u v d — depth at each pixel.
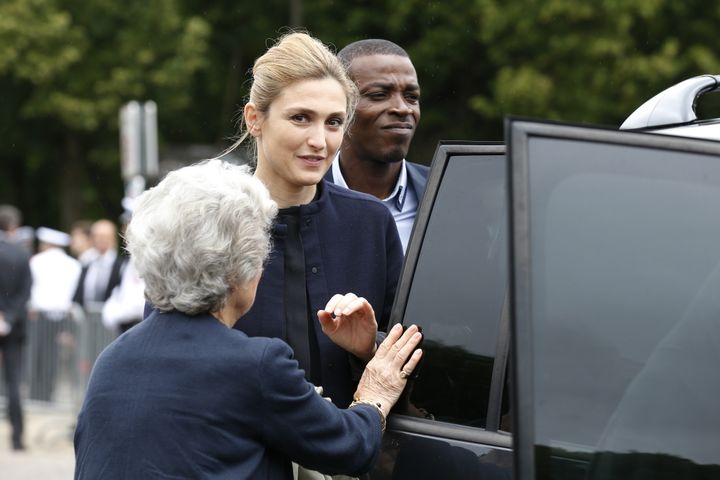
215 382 7.49
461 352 8.09
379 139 11.58
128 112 38.72
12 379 31.72
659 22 56.12
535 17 55.88
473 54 60.59
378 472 8.39
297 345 8.71
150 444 7.43
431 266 8.45
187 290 7.60
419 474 8.09
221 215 7.57
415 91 11.80
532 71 54.91
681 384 6.55
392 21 60.56
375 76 11.55
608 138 6.56
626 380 6.48
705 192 6.75
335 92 8.82
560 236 6.36
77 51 65.00
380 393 8.22
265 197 7.85
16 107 69.62
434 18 60.19
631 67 54.16
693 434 6.55
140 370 7.60
